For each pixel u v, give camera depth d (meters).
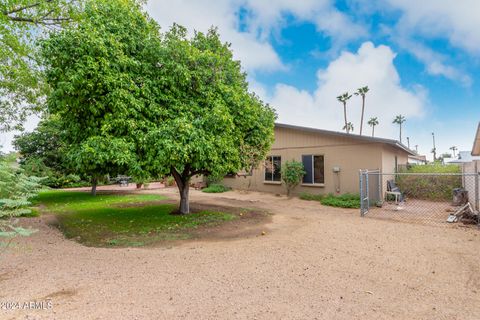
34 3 8.16
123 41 6.38
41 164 10.55
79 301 2.88
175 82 6.91
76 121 6.55
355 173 11.69
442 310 2.74
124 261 4.29
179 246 5.20
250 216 8.45
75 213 9.30
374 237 5.80
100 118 6.19
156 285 3.33
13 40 8.49
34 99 10.65
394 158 13.75
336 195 12.02
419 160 23.58
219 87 7.36
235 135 7.82
